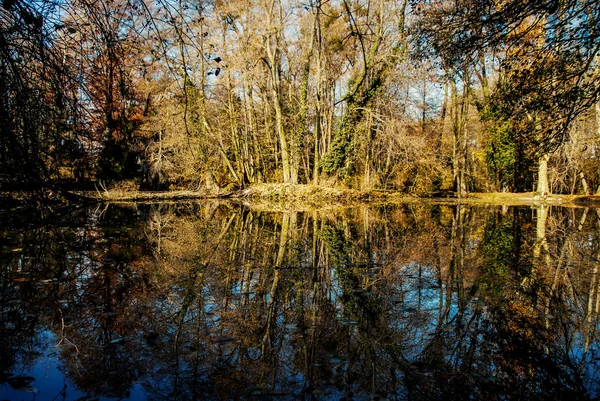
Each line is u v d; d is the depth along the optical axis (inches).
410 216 546.3
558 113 258.1
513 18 209.0
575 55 234.4
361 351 122.8
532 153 287.6
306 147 989.2
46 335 130.4
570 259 256.4
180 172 1000.2
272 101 1113.4
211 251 279.9
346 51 844.0
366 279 206.2
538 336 133.0
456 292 182.2
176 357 116.5
